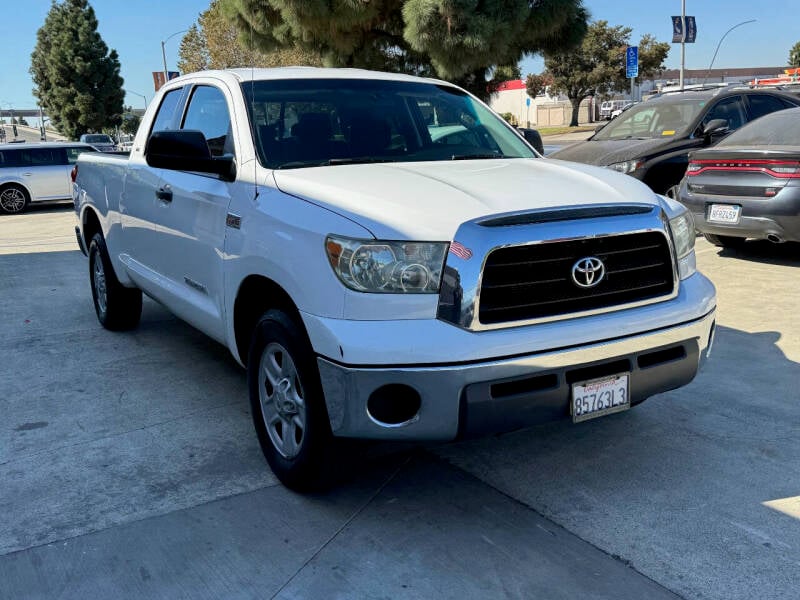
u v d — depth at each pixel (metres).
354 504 3.23
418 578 2.70
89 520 3.12
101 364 5.20
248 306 3.65
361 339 2.76
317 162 3.76
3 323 6.41
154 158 3.78
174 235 4.32
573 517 3.09
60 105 57.53
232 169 3.75
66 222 14.91
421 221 2.85
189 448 3.82
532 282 2.86
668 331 3.12
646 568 2.73
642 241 3.10
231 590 2.66
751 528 2.97
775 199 7.07
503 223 2.85
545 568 2.75
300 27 16.11
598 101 68.81
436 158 4.09
